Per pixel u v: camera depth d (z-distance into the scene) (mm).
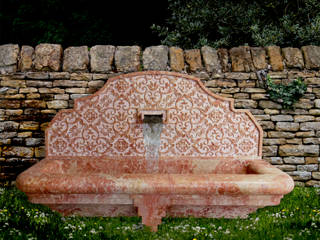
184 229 2408
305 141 3486
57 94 3414
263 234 2359
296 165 3510
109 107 3137
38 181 2283
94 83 3410
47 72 3402
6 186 3391
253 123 3170
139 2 7078
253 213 2756
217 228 2467
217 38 5301
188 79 3139
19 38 6445
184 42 5184
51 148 3135
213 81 3443
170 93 3145
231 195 2344
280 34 4547
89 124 3137
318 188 3404
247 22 4941
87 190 2275
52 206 2566
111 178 2324
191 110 3154
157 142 3166
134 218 2678
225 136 3174
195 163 3172
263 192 2316
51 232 2301
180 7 5398
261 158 3203
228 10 5008
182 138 3176
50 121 3396
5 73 3377
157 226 2438
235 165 3170
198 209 2639
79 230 2359
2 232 2213
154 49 3566
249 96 3461
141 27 7410
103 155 3160
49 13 6551
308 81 3451
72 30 6801
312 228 2438
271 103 3461
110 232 2373
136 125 3156
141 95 3141
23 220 2449
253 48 3637
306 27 4430
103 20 6977
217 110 3154
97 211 2598
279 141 3488
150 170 3176
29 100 3404
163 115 3117
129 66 3428
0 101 3391
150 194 2311
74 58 3461
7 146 3420
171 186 2264
